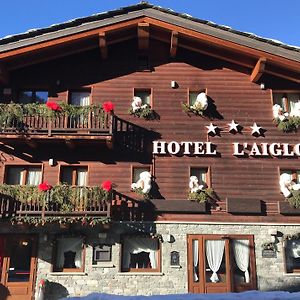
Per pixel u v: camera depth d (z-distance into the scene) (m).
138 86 17.17
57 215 14.78
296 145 16.67
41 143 16.00
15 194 14.93
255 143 16.67
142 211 15.77
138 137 16.55
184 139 16.61
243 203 15.92
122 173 16.16
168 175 16.22
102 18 16.44
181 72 17.39
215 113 16.95
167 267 15.37
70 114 15.80
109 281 15.18
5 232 15.44
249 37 16.58
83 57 17.39
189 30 16.56
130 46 17.59
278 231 15.83
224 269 15.46
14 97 16.83
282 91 17.34
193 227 15.73
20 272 15.20
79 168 16.34
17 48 16.05
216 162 16.41
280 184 16.22
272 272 15.52
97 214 14.82
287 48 16.59
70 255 15.52
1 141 15.74
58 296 15.00
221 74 17.44
